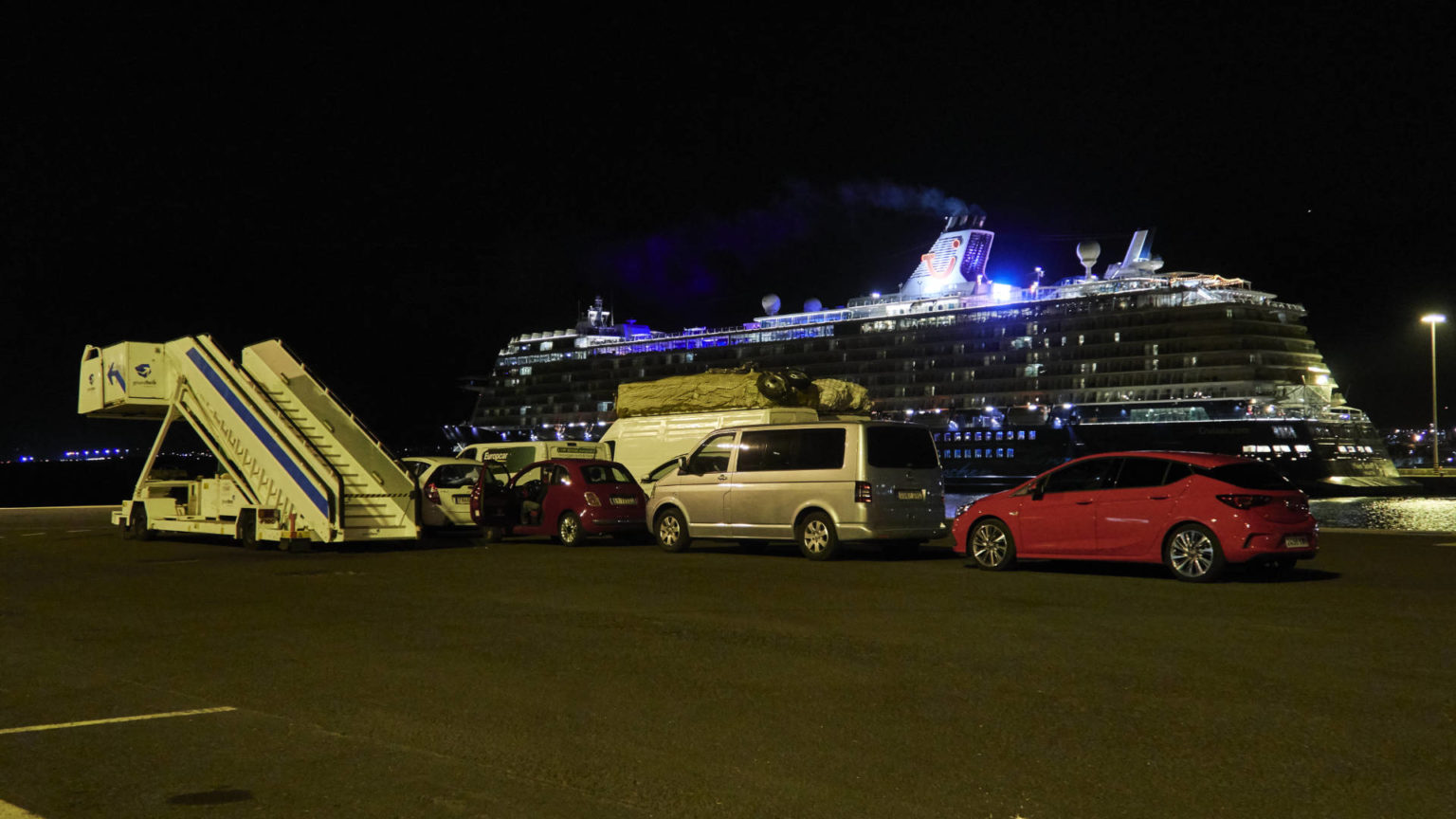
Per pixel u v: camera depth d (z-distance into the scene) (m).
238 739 5.50
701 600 10.55
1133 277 82.88
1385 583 11.59
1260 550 11.35
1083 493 12.68
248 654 7.89
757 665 7.25
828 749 5.21
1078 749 5.15
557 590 11.55
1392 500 66.31
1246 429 72.25
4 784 4.77
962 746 5.22
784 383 19.56
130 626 9.30
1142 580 11.98
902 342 85.38
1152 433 75.06
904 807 4.36
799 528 14.92
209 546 18.53
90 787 4.72
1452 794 4.45
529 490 19.30
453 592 11.50
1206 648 7.68
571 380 99.56
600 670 7.16
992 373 81.00
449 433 107.06
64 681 7.04
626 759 5.08
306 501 17.03
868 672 6.98
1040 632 8.43
